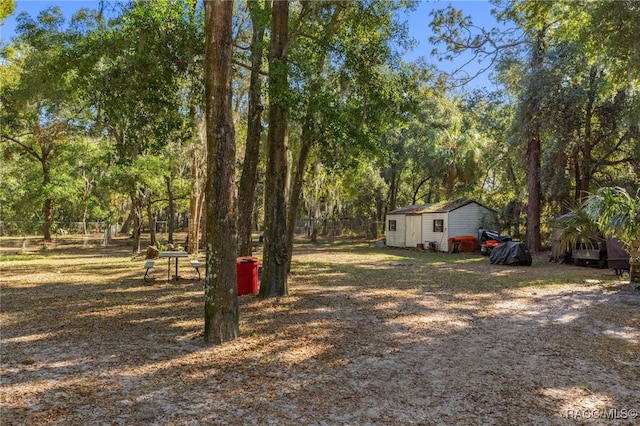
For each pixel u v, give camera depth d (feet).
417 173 114.32
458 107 97.35
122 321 23.20
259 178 85.15
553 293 31.35
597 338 19.31
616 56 38.29
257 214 149.07
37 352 17.71
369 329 21.18
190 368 15.66
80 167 88.69
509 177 93.50
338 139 26.73
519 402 12.51
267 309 25.76
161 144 31.04
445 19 41.73
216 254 19.02
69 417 11.64
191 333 20.61
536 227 67.41
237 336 19.54
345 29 32.55
